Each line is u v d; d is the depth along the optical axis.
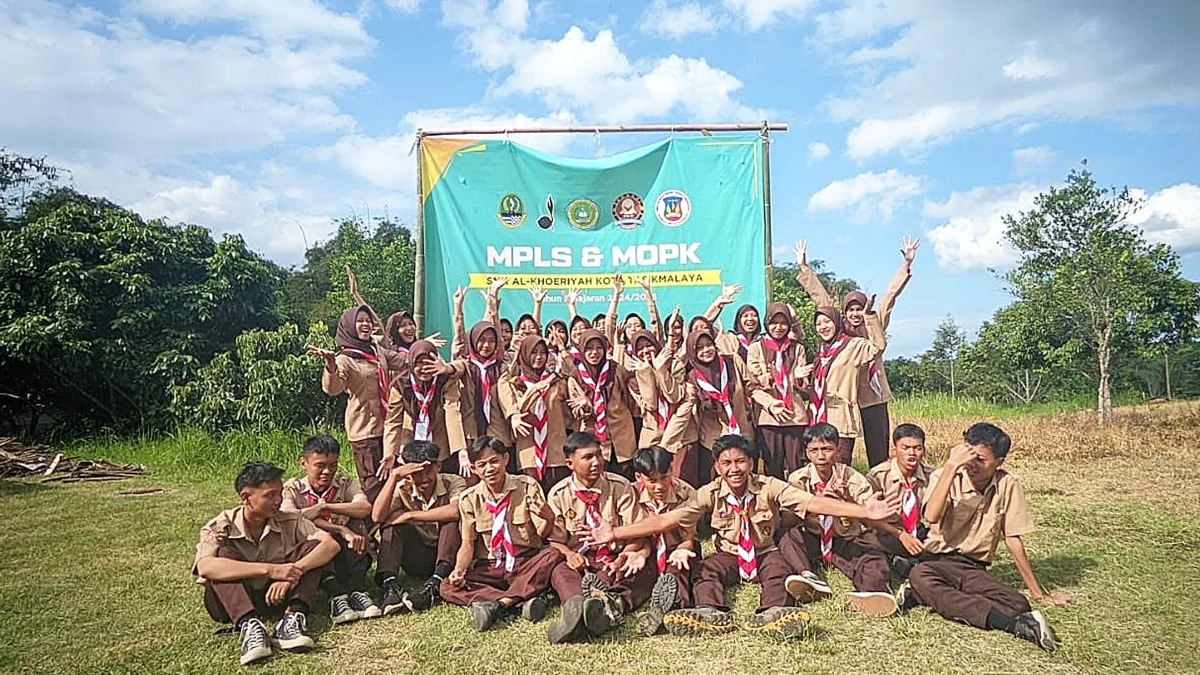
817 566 5.29
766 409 6.56
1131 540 5.92
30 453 11.26
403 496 5.17
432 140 8.51
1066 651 3.96
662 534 4.79
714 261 8.45
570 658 4.02
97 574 5.61
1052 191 14.06
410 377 6.34
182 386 12.62
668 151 8.52
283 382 11.70
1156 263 15.45
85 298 13.01
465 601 4.76
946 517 4.74
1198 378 21.67
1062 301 13.72
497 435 6.39
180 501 8.34
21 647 4.26
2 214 16.67
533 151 8.54
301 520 4.67
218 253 14.16
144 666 4.00
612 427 6.52
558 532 4.99
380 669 3.96
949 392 24.97
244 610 4.29
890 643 4.11
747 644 4.14
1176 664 3.82
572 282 8.48
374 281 19.08
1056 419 14.16
